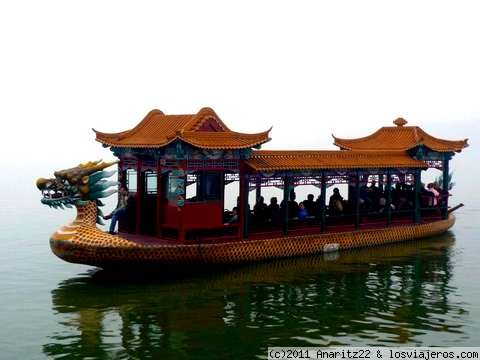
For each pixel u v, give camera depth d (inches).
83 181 1170.6
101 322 948.0
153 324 940.0
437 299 1091.3
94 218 1189.7
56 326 928.3
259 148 1332.4
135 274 1218.6
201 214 1278.3
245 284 1179.3
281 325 941.2
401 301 1077.8
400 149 1685.5
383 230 1590.8
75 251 1147.9
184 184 1240.8
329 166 1448.1
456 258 1446.9
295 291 1135.6
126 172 1407.5
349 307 1037.8
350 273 1283.2
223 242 1305.4
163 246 1187.3
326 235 1464.1
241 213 1337.4
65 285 1165.1
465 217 2276.1
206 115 1306.6
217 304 1047.6
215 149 1258.6
